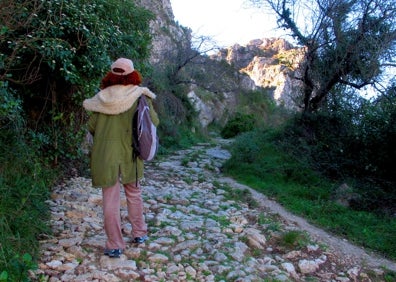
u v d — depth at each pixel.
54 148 6.48
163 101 16.59
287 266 4.35
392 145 8.63
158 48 18.95
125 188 4.16
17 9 4.54
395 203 7.44
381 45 9.03
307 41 10.80
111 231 3.84
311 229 5.90
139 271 3.76
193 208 5.99
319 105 11.52
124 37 7.57
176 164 10.40
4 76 4.58
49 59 5.19
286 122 11.80
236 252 4.44
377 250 5.46
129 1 8.52
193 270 3.92
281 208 6.90
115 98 3.78
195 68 19.97
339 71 10.52
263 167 9.45
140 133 3.81
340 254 5.04
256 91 31.17
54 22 5.34
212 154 12.63
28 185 4.74
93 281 3.45
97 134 3.84
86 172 7.14
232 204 6.57
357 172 8.96
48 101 6.41
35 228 4.11
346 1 9.61
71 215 4.92
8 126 4.84
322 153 9.78
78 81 6.01
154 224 5.06
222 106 28.06
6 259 3.34
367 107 10.13
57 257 3.78
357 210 7.28
